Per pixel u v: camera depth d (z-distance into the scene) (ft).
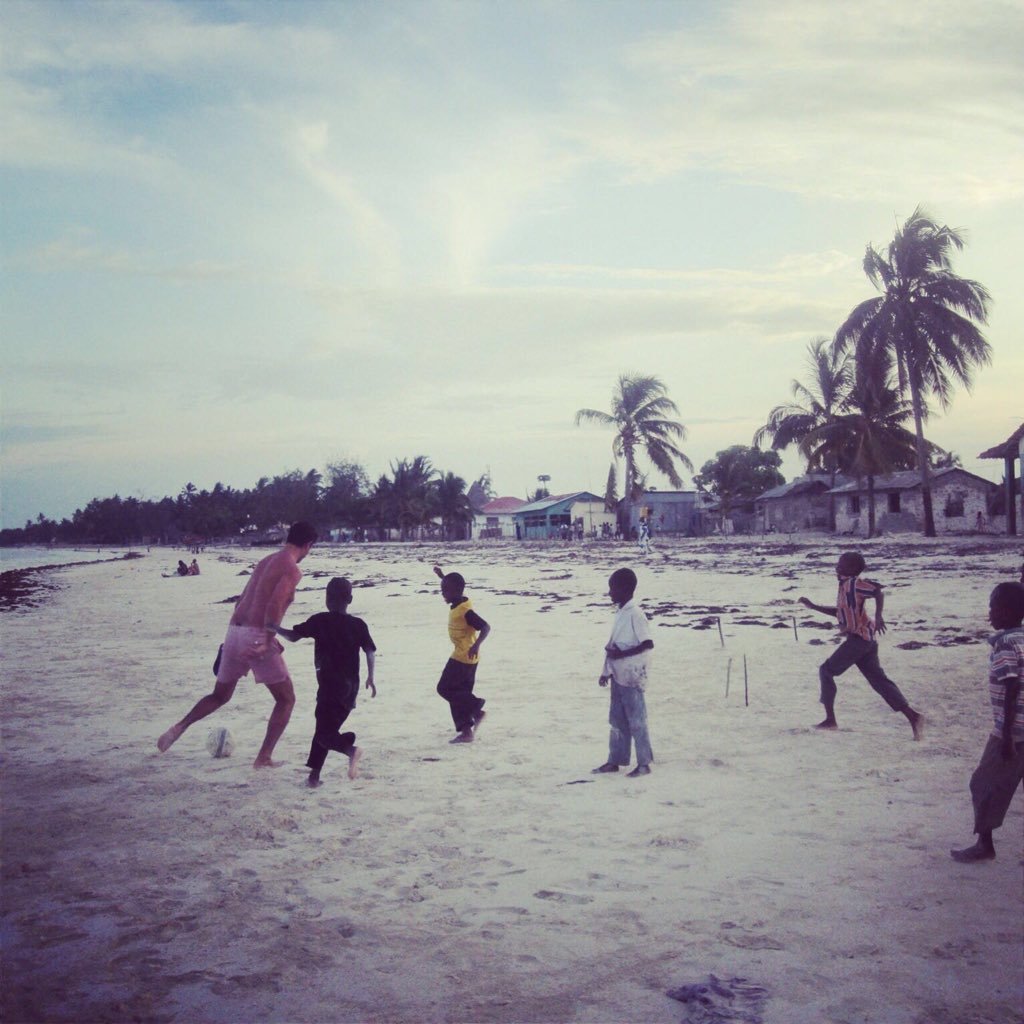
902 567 91.71
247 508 505.66
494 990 12.24
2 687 41.04
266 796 22.17
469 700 27.40
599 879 16.10
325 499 453.17
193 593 109.91
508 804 20.94
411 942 13.80
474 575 116.26
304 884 16.30
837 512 220.84
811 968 12.55
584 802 20.92
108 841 18.97
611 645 23.58
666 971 12.61
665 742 26.76
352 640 23.44
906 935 13.51
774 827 18.62
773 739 26.53
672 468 243.60
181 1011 11.91
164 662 48.62
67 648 56.59
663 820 19.36
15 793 22.90
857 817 19.08
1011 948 13.01
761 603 65.92
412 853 17.79
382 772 24.23
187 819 20.39
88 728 31.35
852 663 26.63
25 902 15.75
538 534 332.60
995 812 16.15
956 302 158.30
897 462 193.47
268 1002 12.10
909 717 26.00
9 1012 11.96
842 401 196.54
